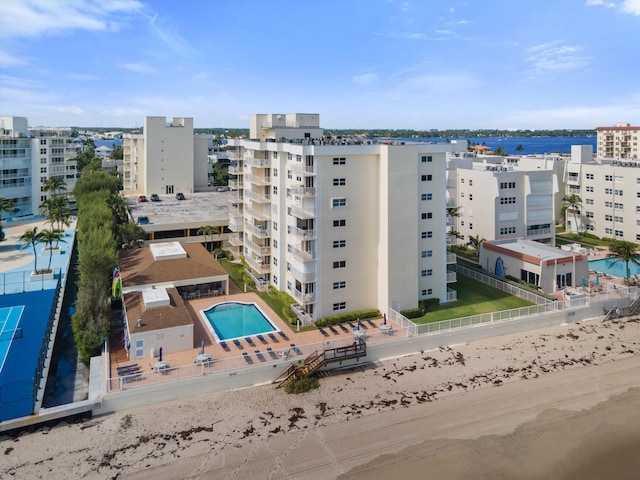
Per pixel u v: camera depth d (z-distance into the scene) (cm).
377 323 5903
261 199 7156
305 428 4097
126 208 10100
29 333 5691
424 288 6469
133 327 5044
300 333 5634
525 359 5284
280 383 4750
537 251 7738
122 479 3497
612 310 6384
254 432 4041
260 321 6062
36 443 3869
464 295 6894
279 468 3622
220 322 6022
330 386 4753
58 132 16900
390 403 4469
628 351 5497
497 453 3806
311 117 8462
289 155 6481
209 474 3559
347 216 5975
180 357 5025
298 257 6028
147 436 3969
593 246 9900
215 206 11256
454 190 9688
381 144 6388
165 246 7650
